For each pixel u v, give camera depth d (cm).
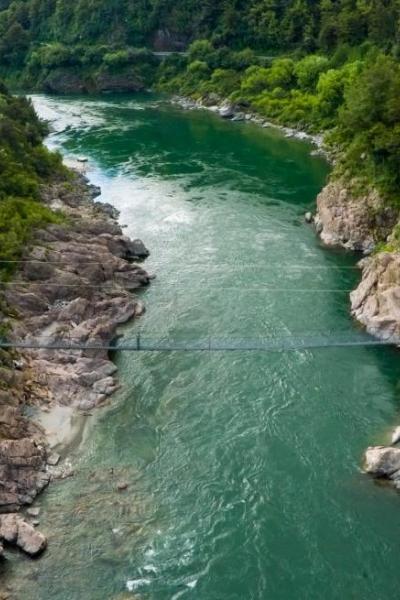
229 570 3203
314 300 5494
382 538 3338
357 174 6644
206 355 4841
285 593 3088
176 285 5853
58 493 3659
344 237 6450
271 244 6575
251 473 3762
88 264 5597
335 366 4653
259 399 4356
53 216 6266
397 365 4647
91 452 3953
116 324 5216
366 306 5147
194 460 3878
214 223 7156
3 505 3544
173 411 4284
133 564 3244
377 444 3922
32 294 5044
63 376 4453
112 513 3528
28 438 3888
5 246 5300
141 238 6825
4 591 3100
